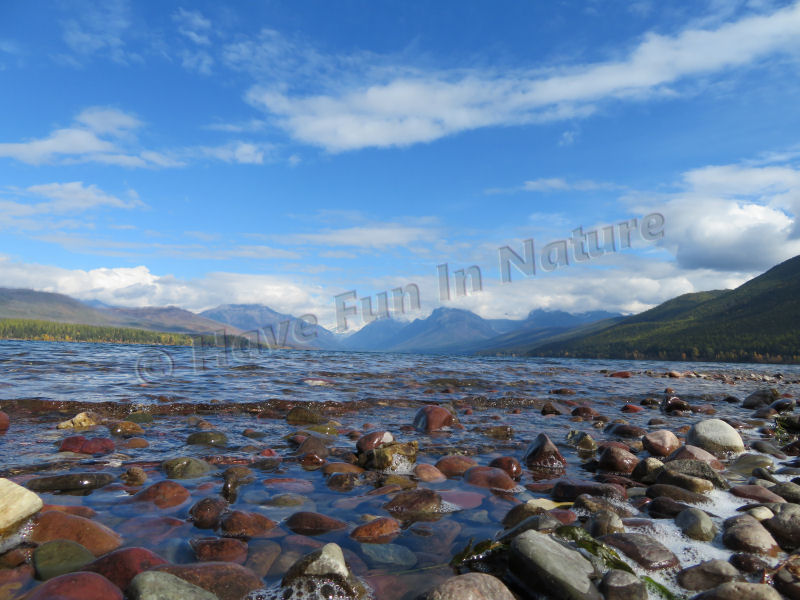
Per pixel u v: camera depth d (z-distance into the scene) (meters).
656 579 3.35
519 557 3.21
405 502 4.60
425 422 9.13
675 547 3.89
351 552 3.56
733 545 3.87
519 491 5.38
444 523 4.23
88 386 12.26
